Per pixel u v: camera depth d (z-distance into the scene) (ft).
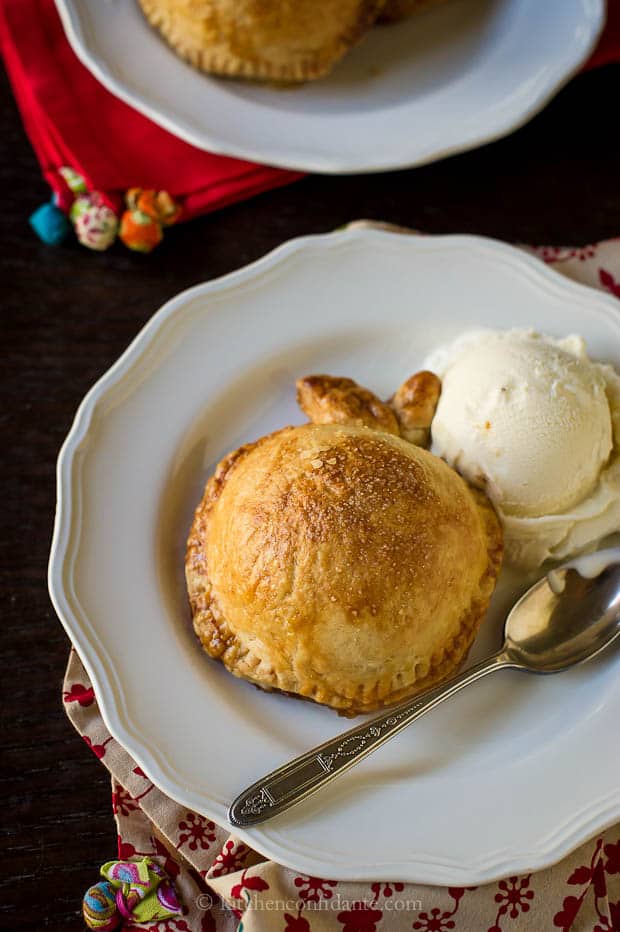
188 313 1.73
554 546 1.63
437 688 1.53
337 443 1.56
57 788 1.59
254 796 1.46
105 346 1.84
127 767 1.54
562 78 1.91
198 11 1.85
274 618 1.50
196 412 1.71
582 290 1.76
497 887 1.49
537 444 1.60
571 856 1.51
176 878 1.52
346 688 1.52
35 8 1.96
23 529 1.72
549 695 1.58
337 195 1.95
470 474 1.63
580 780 1.52
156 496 1.66
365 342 1.78
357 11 1.91
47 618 1.68
